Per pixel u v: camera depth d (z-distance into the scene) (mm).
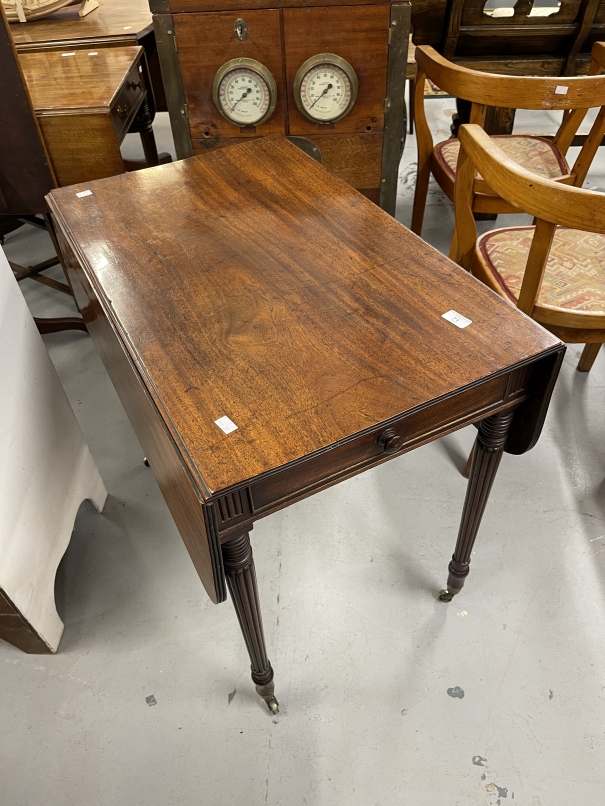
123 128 1955
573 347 2262
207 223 1348
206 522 865
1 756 1354
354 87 1860
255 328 1083
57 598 1611
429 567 1637
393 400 946
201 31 1776
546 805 1247
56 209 1418
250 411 942
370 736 1349
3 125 1769
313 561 1652
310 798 1271
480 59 2553
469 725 1357
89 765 1334
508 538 1687
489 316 1080
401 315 1093
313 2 1722
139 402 1132
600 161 3164
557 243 1770
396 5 1727
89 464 1693
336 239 1282
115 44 2209
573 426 1969
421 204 2383
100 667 1481
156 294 1165
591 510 1746
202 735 1365
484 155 1413
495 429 1158
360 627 1521
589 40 2508
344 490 1815
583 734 1341
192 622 1552
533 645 1480
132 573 1654
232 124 1974
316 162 1541
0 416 1229
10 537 1284
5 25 1582
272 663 1467
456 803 1255
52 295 2482
